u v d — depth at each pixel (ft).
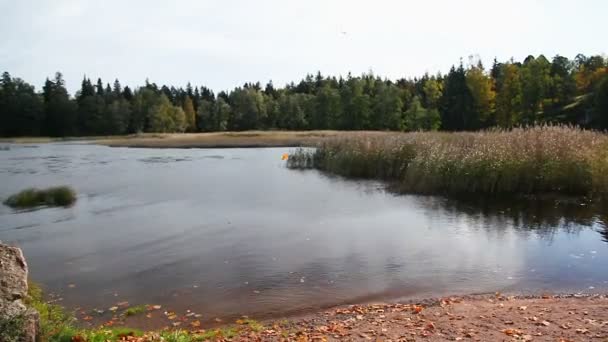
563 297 27.48
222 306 27.66
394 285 30.66
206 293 29.78
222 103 366.63
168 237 44.45
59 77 379.14
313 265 35.12
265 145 202.28
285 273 33.37
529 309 24.32
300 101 341.21
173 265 35.68
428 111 257.75
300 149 113.19
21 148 209.36
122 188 77.77
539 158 61.41
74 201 65.46
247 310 27.04
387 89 287.69
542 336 20.15
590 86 239.30
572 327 21.11
